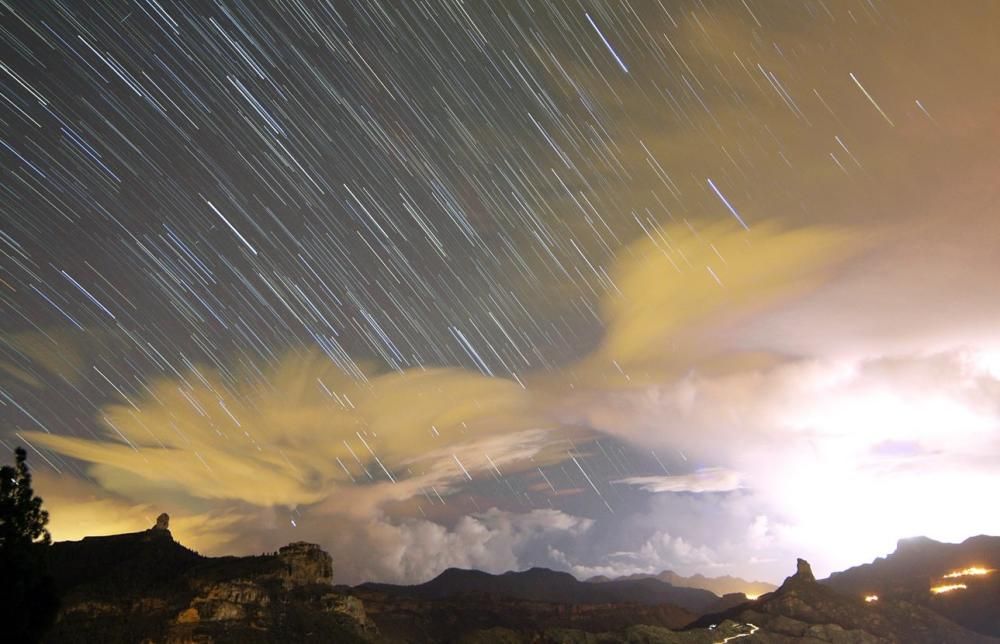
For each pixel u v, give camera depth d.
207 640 182.38
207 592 197.50
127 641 174.50
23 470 59.44
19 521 57.84
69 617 178.00
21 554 56.19
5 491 58.22
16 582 54.97
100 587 193.88
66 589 193.00
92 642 170.88
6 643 53.88
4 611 54.16
